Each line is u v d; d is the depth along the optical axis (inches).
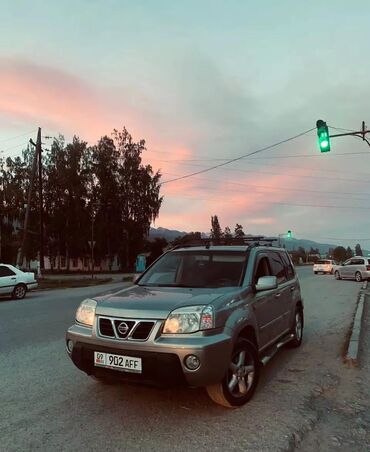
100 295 199.9
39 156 1537.9
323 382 219.5
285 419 169.2
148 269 239.9
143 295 189.5
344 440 153.2
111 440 150.1
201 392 197.3
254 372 190.9
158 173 2346.2
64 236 2153.1
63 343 308.2
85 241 2105.1
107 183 2187.5
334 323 404.2
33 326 388.8
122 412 175.0
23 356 269.9
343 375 232.4
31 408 180.2
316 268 1599.4
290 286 278.8
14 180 2089.1
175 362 159.9
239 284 207.3
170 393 195.9
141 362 162.6
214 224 3767.2
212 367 162.2
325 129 629.9
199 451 142.2
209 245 244.5
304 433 158.1
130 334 167.2
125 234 2240.4
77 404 184.1
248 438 152.0
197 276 219.8
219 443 148.0
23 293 705.6
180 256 236.8
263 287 205.3
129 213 2266.2
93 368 174.9
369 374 233.5
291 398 194.1
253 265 221.5
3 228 2091.5
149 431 157.3
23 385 210.5
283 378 226.4
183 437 152.5
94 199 2196.1
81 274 1895.9
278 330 246.4
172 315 166.2
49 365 247.3
